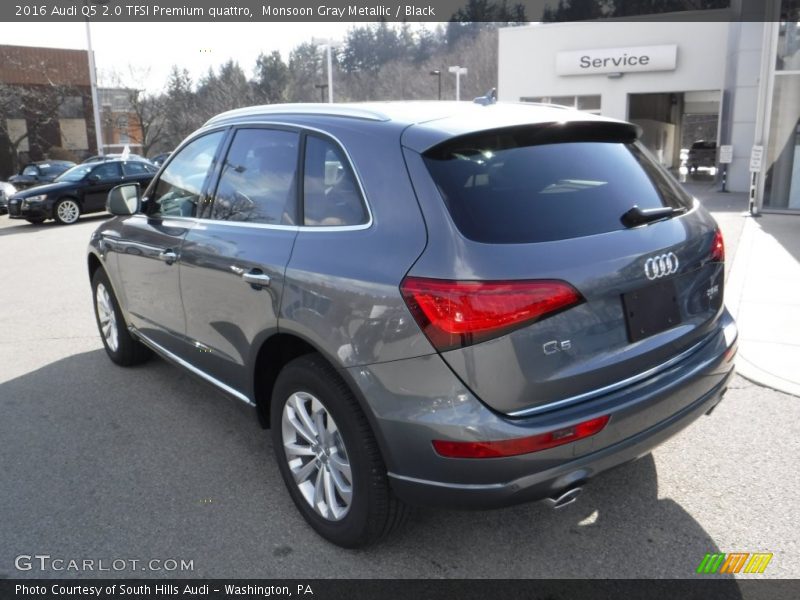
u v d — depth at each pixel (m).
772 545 2.88
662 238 2.71
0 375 5.24
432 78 75.31
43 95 39.38
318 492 2.96
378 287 2.48
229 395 3.57
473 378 2.31
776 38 12.30
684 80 21.91
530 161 2.67
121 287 4.72
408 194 2.54
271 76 67.62
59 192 16.53
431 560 2.85
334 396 2.69
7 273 9.82
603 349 2.50
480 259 2.31
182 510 3.28
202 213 3.72
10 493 3.46
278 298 2.92
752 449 3.71
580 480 2.45
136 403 4.61
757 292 6.84
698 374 2.78
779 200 13.55
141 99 43.88
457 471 2.38
